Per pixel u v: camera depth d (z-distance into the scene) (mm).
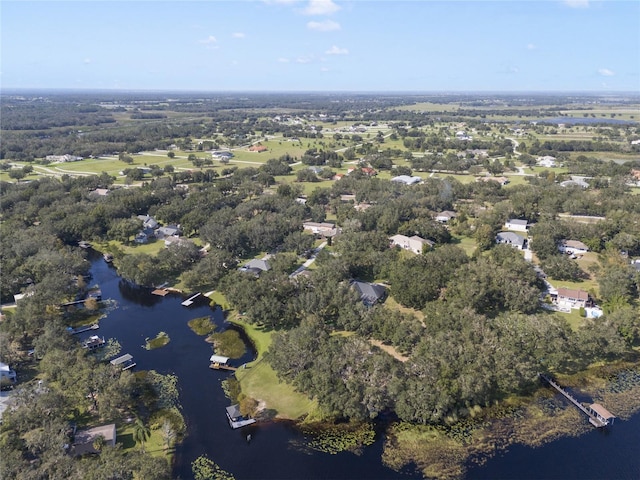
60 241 175750
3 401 91812
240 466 79125
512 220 198250
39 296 126562
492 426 87062
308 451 82125
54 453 73750
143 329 126125
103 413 88438
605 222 174000
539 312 125125
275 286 128875
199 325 127500
